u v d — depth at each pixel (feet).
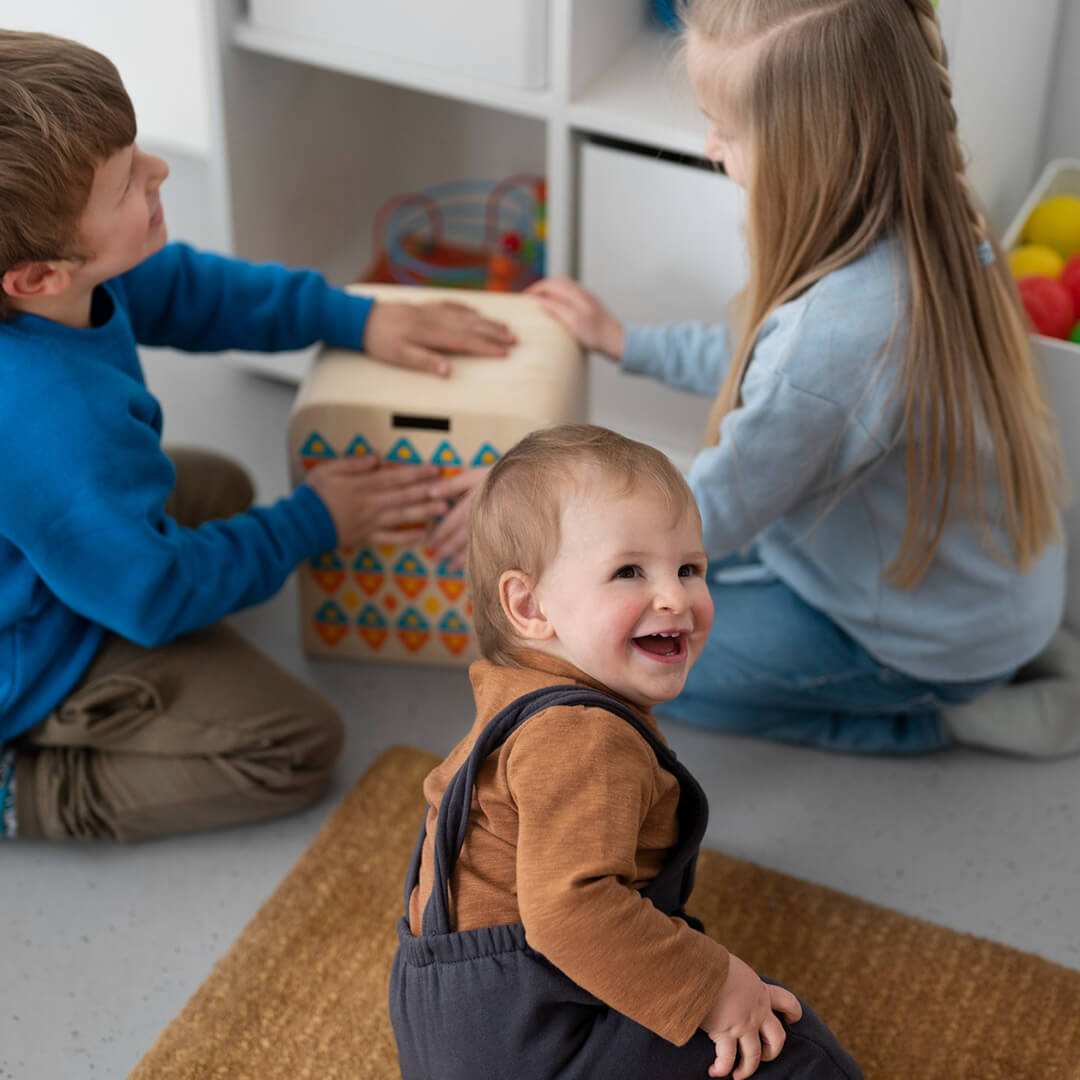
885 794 4.62
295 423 4.60
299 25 5.30
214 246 6.08
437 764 4.65
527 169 6.70
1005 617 4.41
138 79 5.99
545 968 2.97
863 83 3.65
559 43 4.93
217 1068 3.75
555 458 3.03
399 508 4.65
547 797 2.83
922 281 3.81
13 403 3.80
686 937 2.85
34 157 3.56
